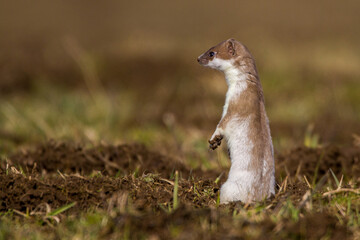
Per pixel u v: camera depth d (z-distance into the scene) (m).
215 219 6.70
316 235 6.42
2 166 9.73
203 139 13.62
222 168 10.32
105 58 22.41
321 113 16.31
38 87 18.69
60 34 28.88
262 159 7.60
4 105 16.33
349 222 6.79
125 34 28.48
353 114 16.16
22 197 7.53
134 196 7.71
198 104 17.25
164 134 14.27
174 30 29.78
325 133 13.81
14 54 23.92
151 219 6.66
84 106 16.08
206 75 19.84
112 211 7.20
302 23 32.22
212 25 31.19
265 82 19.17
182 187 8.17
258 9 36.72
